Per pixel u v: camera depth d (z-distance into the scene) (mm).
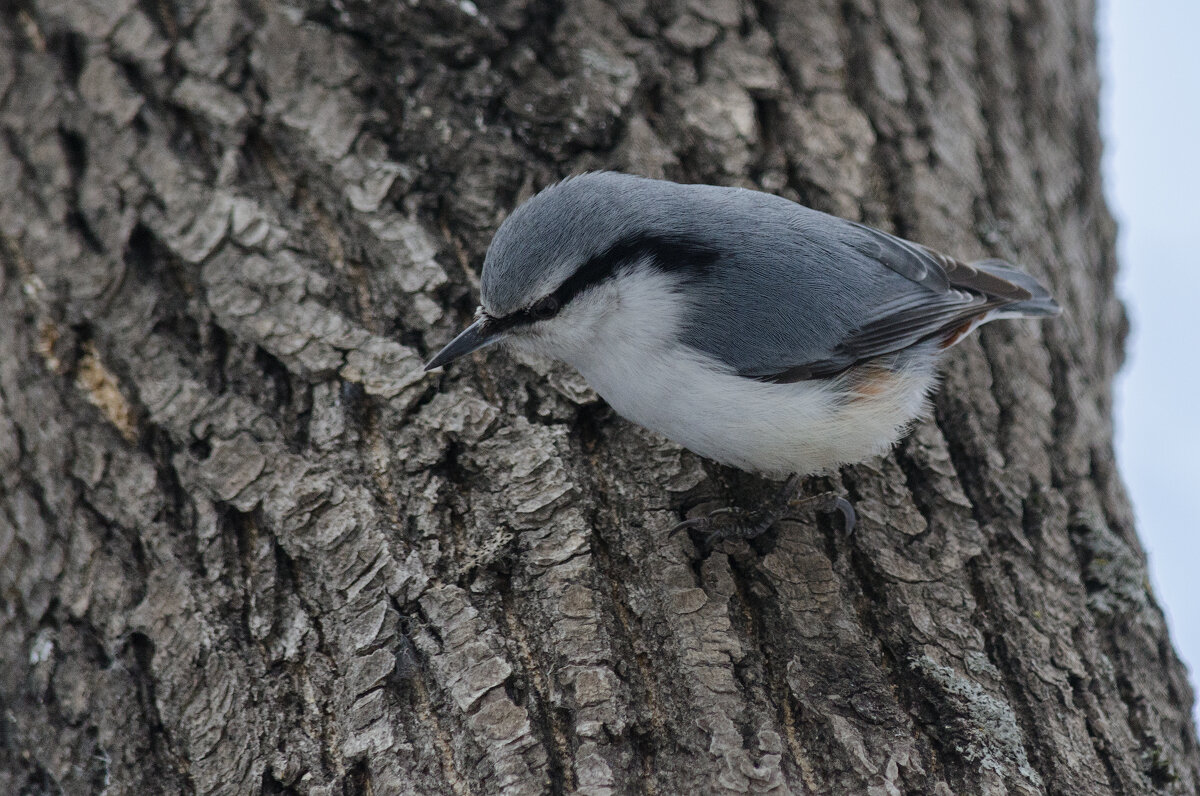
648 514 6238
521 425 6473
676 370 6492
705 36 8148
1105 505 6973
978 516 6527
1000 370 7316
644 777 5121
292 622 5734
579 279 6449
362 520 6004
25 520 6426
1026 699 5664
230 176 7340
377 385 6539
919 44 8609
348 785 5211
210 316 6848
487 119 7742
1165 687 6336
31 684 5961
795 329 6625
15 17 8219
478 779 5113
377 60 7883
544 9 8164
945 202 7867
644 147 7617
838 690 5480
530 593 5766
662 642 5594
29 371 6852
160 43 7875
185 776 5426
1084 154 9406
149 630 5816
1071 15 10070
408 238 7121
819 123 7953
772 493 6754
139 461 6379
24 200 7457
